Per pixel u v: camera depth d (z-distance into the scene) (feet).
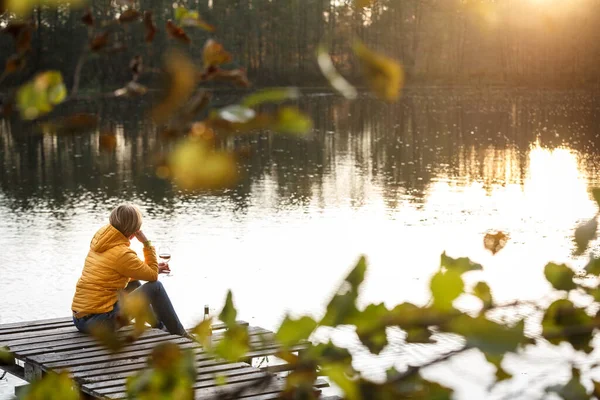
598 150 112.47
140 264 27.63
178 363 3.16
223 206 72.64
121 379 22.61
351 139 131.13
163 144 2.67
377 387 3.16
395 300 42.24
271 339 3.28
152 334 26.61
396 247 56.13
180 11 3.01
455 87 271.28
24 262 52.16
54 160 102.89
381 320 3.07
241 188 82.12
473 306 3.23
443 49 276.82
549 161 101.86
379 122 160.45
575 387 3.52
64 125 2.85
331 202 75.00
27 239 59.00
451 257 3.15
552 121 156.97
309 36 215.31
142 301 3.34
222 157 2.65
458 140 128.06
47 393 3.12
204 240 58.90
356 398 3.17
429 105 203.62
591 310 3.56
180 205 73.05
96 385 22.02
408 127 150.00
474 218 66.13
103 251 27.66
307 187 83.87
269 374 3.30
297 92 2.74
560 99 222.07
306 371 3.22
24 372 26.04
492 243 3.95
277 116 2.69
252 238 59.47
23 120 2.82
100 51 2.94
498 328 3.03
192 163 2.62
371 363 13.65
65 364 24.45
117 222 28.17
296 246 56.95
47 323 29.25
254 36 211.82
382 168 98.17
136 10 2.98
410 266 50.42
